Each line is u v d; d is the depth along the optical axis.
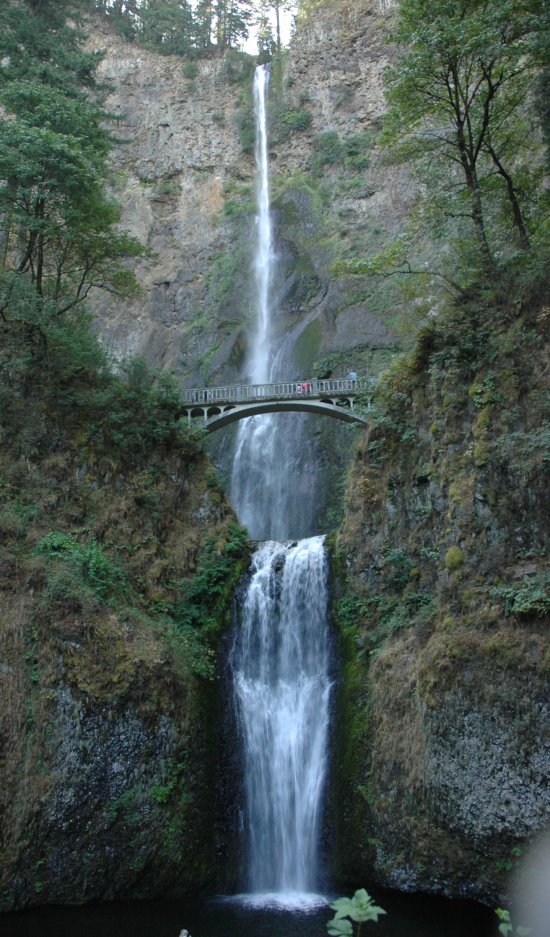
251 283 53.94
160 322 56.00
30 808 16.95
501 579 17.66
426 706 17.27
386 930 15.20
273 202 57.38
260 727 21.67
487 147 24.44
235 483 43.12
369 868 18.02
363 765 19.08
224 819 19.84
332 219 53.91
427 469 20.97
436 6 22.31
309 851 19.44
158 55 68.12
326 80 62.78
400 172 53.34
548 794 15.14
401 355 26.77
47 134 25.14
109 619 19.86
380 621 20.97
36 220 25.66
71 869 17.17
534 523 17.78
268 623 23.17
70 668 18.42
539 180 24.34
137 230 60.06
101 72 66.38
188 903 17.69
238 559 24.22
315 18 65.69
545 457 17.55
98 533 22.36
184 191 62.69
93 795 17.66
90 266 29.66
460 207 24.59
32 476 22.48
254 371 48.78
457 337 21.56
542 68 23.42
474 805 16.11
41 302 25.80
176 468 25.16
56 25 32.75
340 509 37.34
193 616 22.19
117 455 24.23
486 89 24.75
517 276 21.16
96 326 54.78
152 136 64.31
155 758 18.75
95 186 27.47
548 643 15.91
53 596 19.31
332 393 33.72
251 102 65.31
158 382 27.73
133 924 16.02
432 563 20.27
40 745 17.53
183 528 24.28
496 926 15.26
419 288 26.45
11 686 17.91
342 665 21.30
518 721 15.77
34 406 23.75
